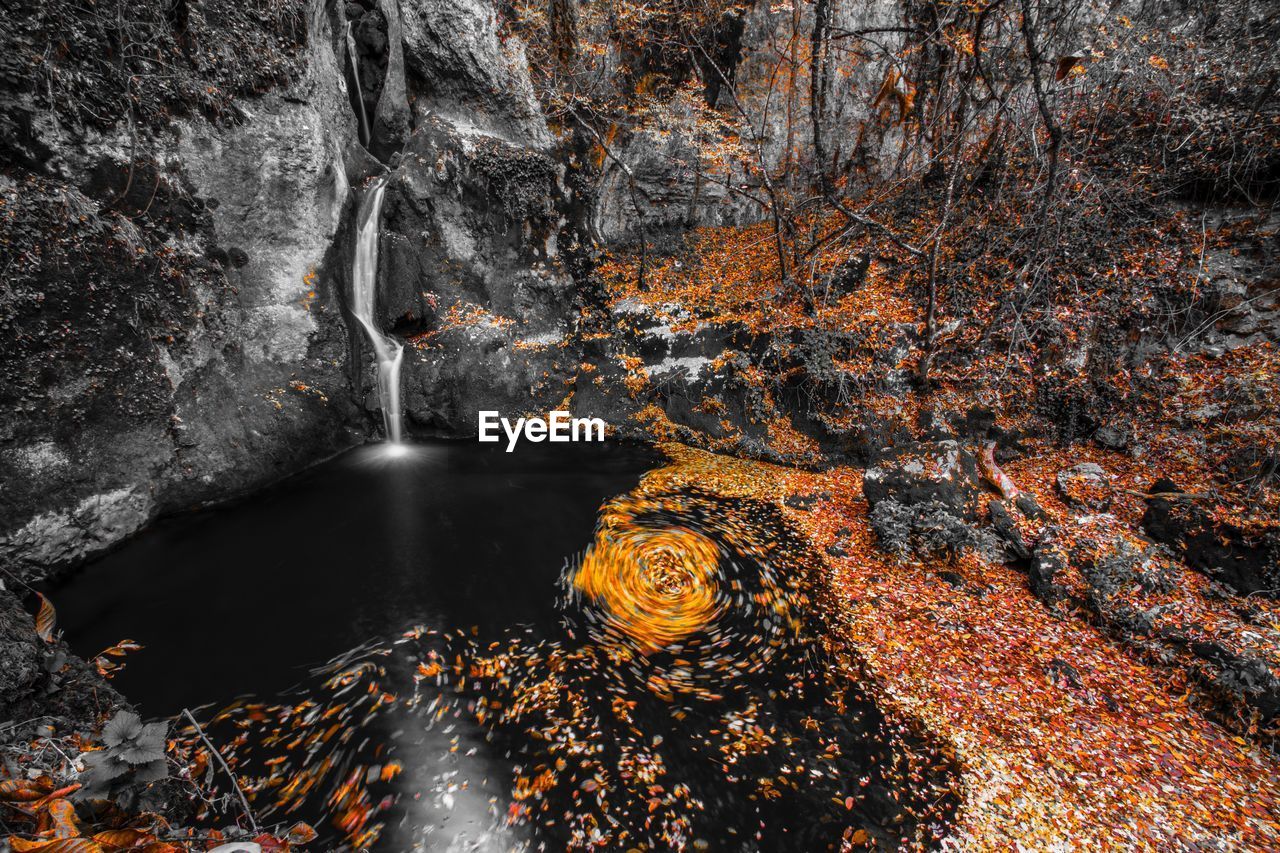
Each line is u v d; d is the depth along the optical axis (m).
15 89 5.89
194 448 7.98
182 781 4.14
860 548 7.66
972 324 9.59
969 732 4.91
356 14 12.41
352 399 10.71
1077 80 9.84
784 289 11.45
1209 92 9.18
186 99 7.68
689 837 4.07
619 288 13.72
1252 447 6.97
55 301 6.22
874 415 9.57
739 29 13.48
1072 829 4.07
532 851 3.95
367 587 6.80
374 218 11.34
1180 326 8.51
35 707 4.07
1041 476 8.35
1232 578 5.88
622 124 14.07
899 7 12.51
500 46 11.72
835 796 4.38
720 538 8.02
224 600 6.44
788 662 5.80
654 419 11.95
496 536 8.03
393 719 4.97
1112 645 5.80
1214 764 4.54
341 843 3.92
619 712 5.15
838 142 13.81
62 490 6.40
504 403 12.15
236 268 8.59
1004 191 10.26
